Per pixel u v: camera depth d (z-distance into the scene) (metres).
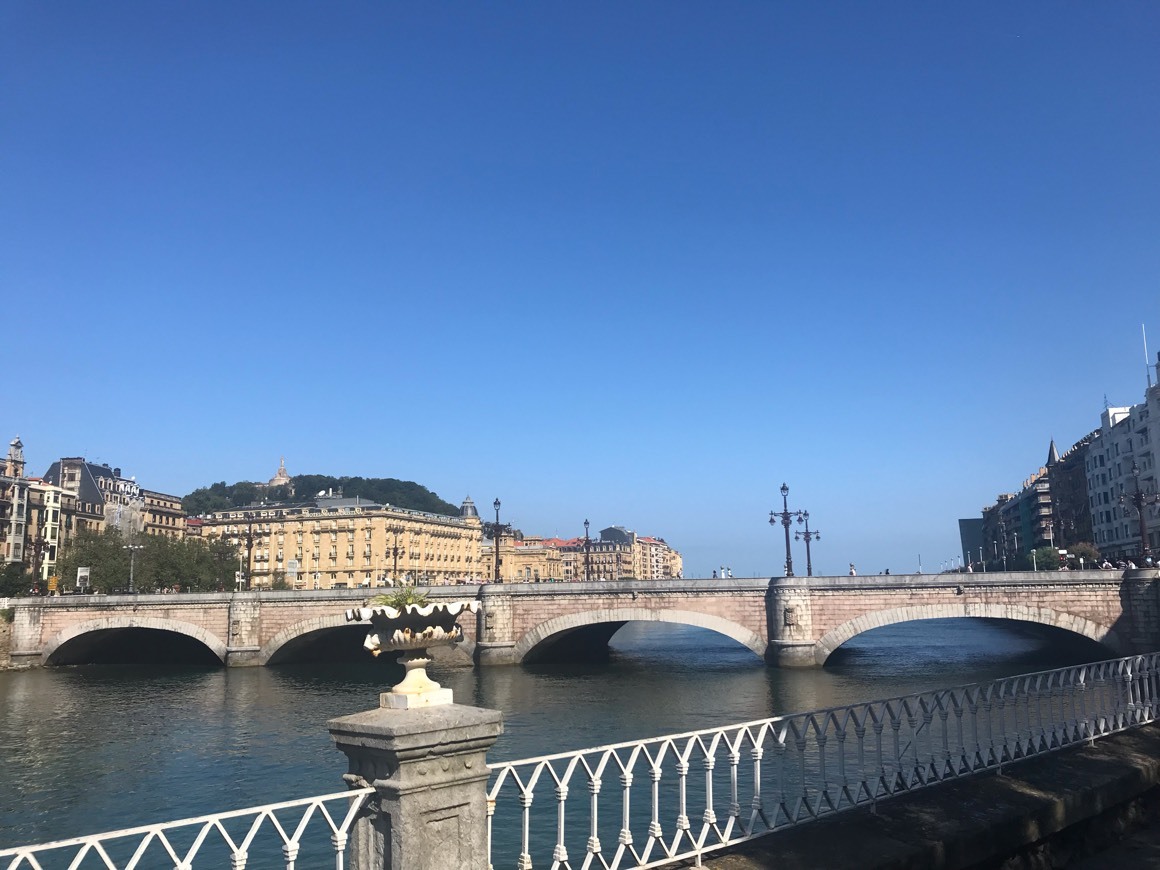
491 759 35.75
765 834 10.77
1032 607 59.81
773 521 70.19
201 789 32.91
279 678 71.38
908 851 10.13
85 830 28.12
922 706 12.94
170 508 176.12
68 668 84.25
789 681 59.31
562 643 79.25
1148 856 12.38
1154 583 56.56
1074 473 141.62
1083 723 15.67
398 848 7.36
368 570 154.75
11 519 128.12
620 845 9.82
